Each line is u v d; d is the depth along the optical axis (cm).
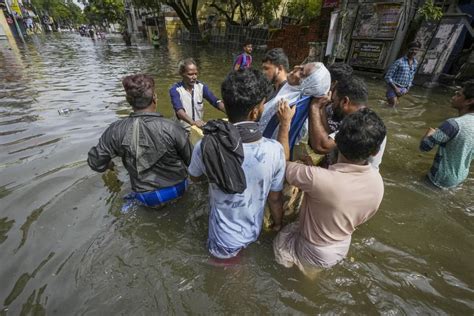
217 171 165
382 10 884
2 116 533
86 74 993
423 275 218
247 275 212
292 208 250
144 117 243
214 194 187
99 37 3719
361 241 250
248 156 169
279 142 195
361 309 191
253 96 161
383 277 215
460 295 202
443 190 322
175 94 362
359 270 220
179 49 2008
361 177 168
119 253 228
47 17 6234
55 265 214
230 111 169
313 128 207
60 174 332
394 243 249
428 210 290
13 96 677
